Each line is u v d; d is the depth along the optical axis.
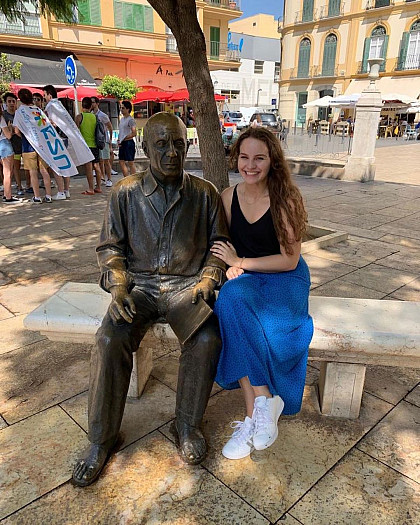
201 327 1.91
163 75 25.16
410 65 30.02
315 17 33.56
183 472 1.91
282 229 2.02
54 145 6.98
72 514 1.71
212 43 27.59
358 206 7.22
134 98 19.64
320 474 1.90
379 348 2.02
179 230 2.03
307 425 2.20
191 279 2.10
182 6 3.88
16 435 2.11
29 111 6.69
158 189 2.00
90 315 2.21
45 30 19.80
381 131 28.48
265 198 2.09
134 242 2.06
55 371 2.63
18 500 1.77
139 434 2.13
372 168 9.82
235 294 1.91
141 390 2.42
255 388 1.93
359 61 32.22
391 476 1.89
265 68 51.31
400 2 29.23
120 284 1.92
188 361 1.92
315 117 35.59
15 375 2.59
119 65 23.47
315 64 34.75
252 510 1.73
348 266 4.42
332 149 15.02
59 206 7.01
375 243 5.21
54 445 2.04
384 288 3.87
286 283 2.04
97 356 1.83
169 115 1.91
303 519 1.69
